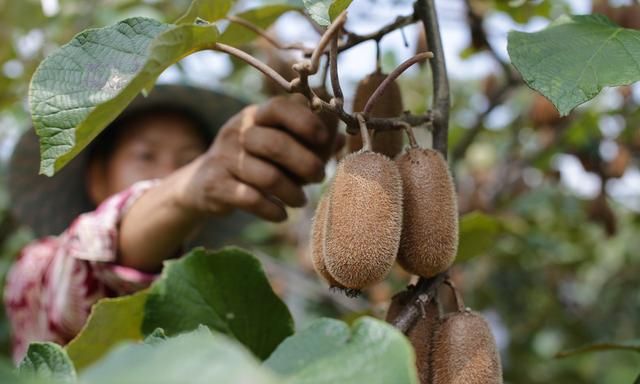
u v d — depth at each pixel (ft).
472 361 1.66
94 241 2.60
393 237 1.63
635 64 1.75
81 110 1.68
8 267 5.01
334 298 4.85
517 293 5.93
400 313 1.74
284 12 2.34
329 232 1.65
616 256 7.09
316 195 5.48
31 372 1.42
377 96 1.70
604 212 4.86
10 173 3.66
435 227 1.69
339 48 2.06
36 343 1.43
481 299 5.82
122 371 1.03
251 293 2.04
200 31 1.67
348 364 1.28
